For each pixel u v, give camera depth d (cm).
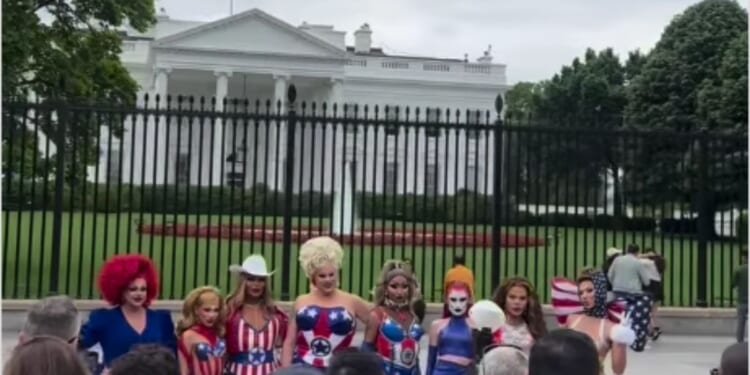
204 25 5209
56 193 1288
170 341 594
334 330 618
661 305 1576
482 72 5772
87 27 2164
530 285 653
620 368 617
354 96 5706
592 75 5634
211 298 603
